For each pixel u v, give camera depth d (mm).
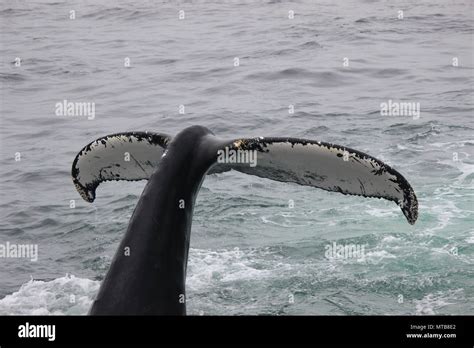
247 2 123500
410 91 66188
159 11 117500
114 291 17516
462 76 71125
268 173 18688
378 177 17891
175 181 18891
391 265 33812
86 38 97938
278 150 18547
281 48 84375
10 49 92250
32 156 51500
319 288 31797
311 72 72625
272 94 66000
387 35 91000
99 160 20625
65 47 92250
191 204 18875
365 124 56125
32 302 31078
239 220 39250
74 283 33062
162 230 18281
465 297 30953
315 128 55438
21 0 136750
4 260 35688
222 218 39531
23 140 55344
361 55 79875
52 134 56719
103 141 20562
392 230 37500
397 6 115062
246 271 33375
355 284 32156
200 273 33125
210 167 19047
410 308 30109
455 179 43938
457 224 37781
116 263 17891
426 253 34844
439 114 58562
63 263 35406
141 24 107312
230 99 64562
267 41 88938
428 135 52844
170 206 18609
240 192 43156
